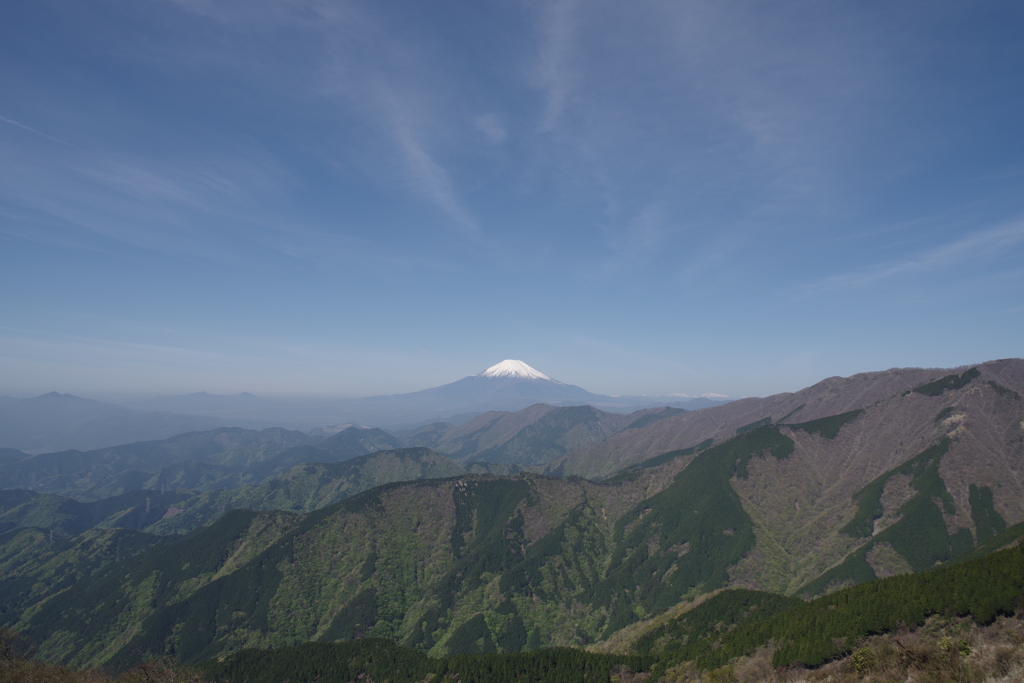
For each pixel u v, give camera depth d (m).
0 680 55.62
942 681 40.03
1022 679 34.91
